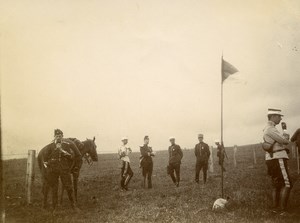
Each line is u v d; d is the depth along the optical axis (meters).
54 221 6.50
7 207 7.39
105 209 7.32
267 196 7.31
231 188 8.50
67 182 7.28
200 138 10.16
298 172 9.27
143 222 6.29
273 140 6.34
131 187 10.07
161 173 12.81
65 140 7.97
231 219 6.04
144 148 9.98
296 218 5.86
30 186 7.81
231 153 13.93
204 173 10.34
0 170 8.88
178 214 6.67
